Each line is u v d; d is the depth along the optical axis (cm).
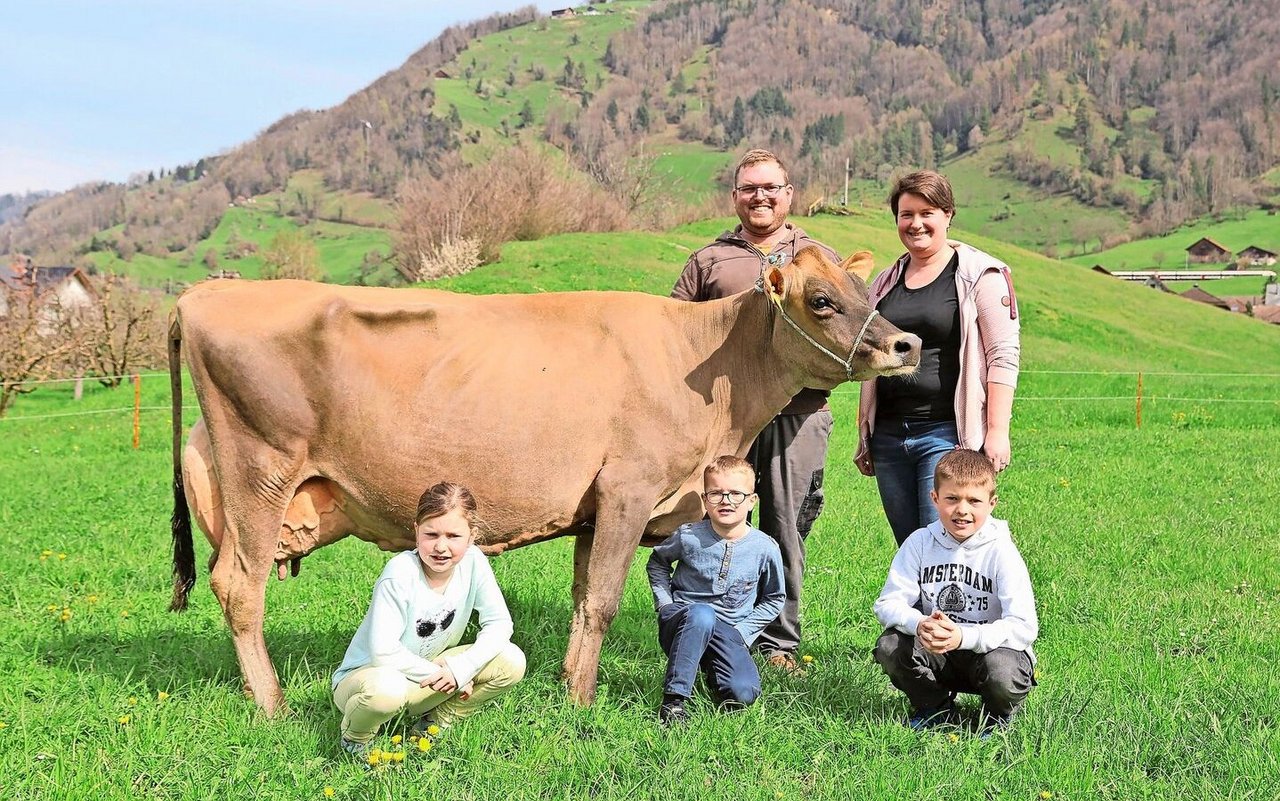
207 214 16400
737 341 558
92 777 433
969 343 548
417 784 433
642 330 548
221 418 505
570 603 727
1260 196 18212
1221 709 525
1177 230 17225
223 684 543
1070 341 3725
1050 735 488
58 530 984
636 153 8631
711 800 423
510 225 4997
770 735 489
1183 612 732
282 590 761
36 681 547
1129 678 575
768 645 630
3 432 1948
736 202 635
